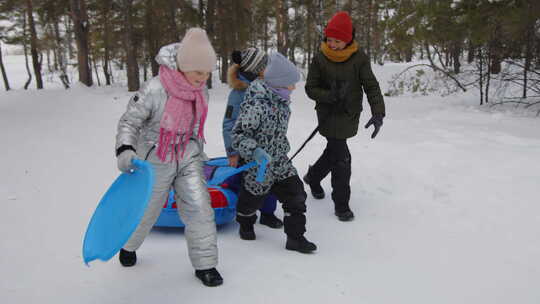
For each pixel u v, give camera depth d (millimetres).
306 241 3266
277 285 2754
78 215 3898
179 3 18609
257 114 2998
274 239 3512
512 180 4727
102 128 8422
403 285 2795
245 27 19547
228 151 3506
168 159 2643
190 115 2635
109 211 2488
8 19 24438
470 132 7527
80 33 20562
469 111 10195
